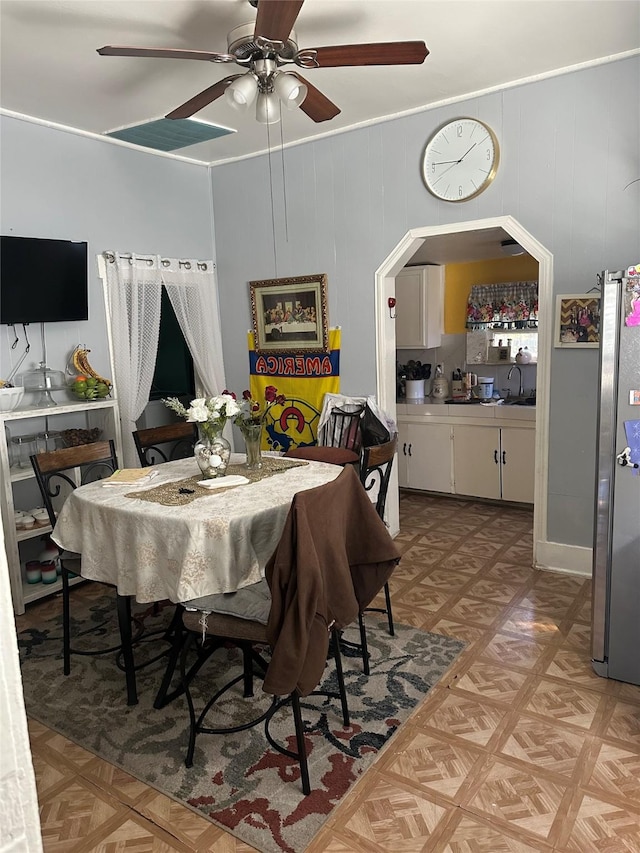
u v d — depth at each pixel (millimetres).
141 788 2070
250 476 2871
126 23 2551
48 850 1831
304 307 4402
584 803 1914
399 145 3812
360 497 2324
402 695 2512
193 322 4695
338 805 1951
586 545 3555
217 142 4184
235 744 2270
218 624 2148
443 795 1971
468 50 2947
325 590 2045
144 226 4289
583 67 3154
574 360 3426
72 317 3744
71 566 2648
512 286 5223
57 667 2857
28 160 3580
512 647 2844
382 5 2496
